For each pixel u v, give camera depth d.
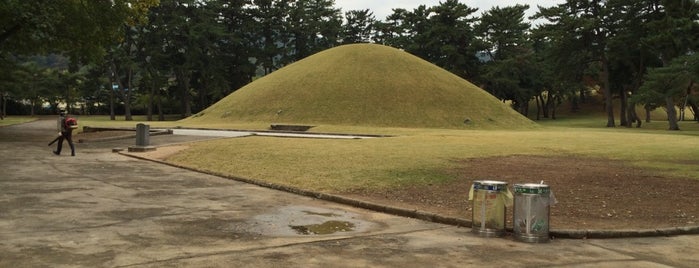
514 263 5.72
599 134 28.42
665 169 13.23
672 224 7.81
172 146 20.55
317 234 7.07
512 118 48.09
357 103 46.72
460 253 6.13
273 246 6.30
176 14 66.38
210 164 15.46
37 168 14.20
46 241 6.28
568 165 14.16
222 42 80.31
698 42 39.81
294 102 47.78
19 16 22.67
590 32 54.72
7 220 7.50
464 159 15.23
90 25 26.56
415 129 36.81
